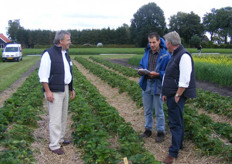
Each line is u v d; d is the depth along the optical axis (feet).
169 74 13.76
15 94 26.37
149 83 16.96
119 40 287.28
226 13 289.33
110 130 18.16
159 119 17.07
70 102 24.41
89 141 13.99
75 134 16.69
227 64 47.57
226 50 159.43
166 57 16.22
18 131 15.79
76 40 288.92
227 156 13.70
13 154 12.96
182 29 276.00
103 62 79.77
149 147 16.24
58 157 14.53
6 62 90.33
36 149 15.12
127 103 28.27
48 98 14.17
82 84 34.53
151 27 255.70
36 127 19.47
